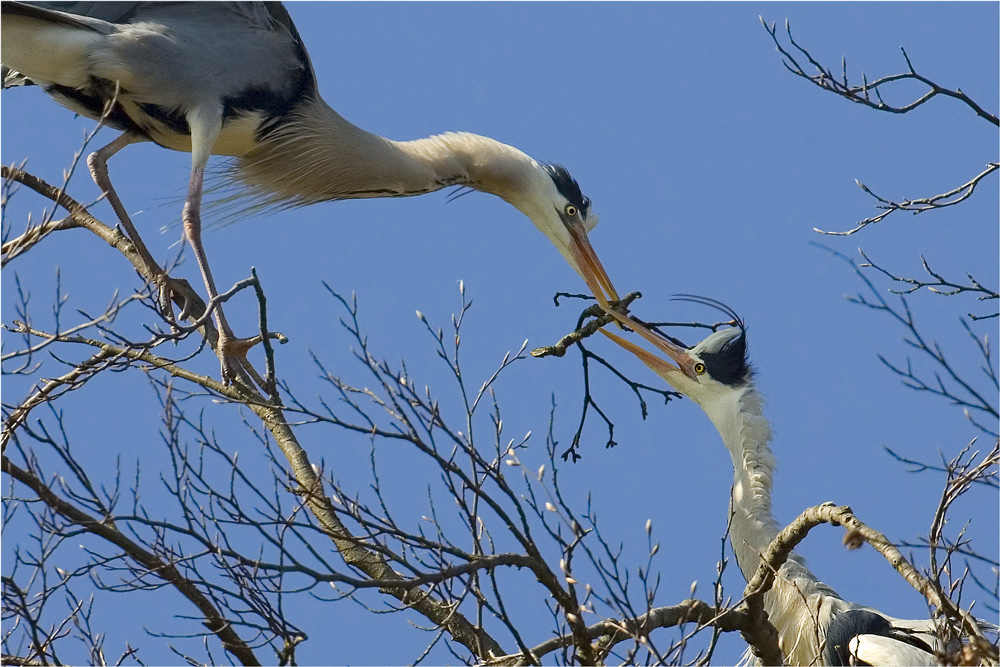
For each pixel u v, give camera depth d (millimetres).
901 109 10586
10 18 12367
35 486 8055
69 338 8875
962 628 7980
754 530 11852
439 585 8688
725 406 12461
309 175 14164
